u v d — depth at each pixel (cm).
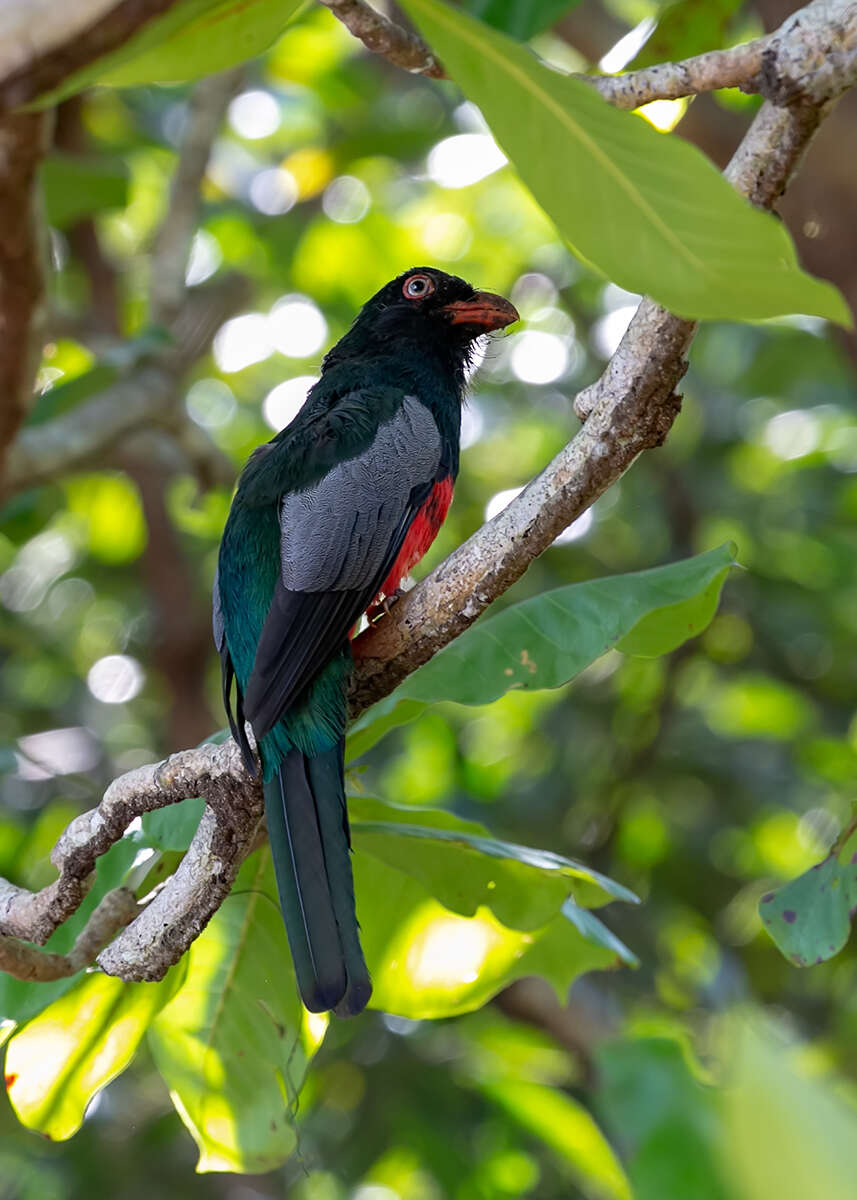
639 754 1714
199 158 1402
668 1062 336
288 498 781
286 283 1891
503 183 2036
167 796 621
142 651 1959
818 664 1805
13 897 662
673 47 772
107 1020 707
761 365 1811
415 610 646
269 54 1811
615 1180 628
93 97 1667
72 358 1545
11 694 1930
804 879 634
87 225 1741
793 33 469
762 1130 231
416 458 815
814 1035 1461
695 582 649
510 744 1933
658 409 551
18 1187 1493
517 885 702
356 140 1722
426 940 757
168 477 1739
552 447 2055
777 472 1895
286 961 723
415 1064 1414
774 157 488
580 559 1775
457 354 966
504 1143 1281
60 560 2077
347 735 705
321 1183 1454
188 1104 729
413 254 2033
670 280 384
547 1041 1249
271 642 706
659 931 1612
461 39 361
